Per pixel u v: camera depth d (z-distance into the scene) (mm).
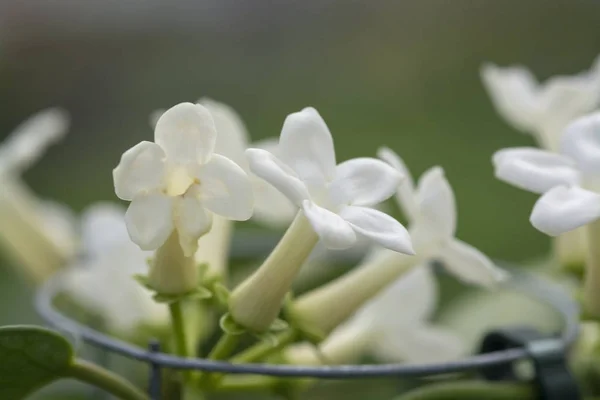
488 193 752
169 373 408
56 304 511
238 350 467
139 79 929
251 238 514
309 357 453
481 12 901
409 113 861
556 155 397
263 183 452
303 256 389
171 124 370
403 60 899
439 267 486
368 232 371
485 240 711
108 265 468
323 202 382
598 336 459
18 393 401
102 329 510
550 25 891
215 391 426
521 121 493
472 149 805
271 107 895
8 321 617
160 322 461
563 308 435
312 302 417
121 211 542
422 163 790
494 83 496
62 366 397
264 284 391
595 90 478
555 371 403
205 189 375
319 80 909
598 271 415
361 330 472
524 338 411
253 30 948
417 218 422
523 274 462
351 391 501
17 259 550
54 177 863
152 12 944
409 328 477
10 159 542
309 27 942
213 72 925
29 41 942
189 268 394
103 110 921
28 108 934
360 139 826
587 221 374
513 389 409
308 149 385
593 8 882
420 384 487
